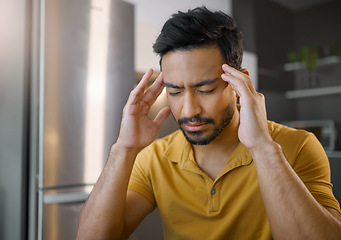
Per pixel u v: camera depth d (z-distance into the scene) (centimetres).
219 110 69
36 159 166
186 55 66
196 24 66
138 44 253
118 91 196
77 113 177
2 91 164
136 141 79
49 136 166
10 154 167
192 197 80
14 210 165
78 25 179
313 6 391
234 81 68
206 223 78
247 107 68
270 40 374
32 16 172
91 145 181
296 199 63
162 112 84
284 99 397
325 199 70
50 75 167
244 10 356
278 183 64
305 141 80
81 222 79
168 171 85
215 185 77
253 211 75
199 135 71
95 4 187
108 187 77
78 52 179
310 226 61
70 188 172
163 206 83
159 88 83
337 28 373
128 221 82
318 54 388
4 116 166
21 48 169
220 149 79
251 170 76
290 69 391
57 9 171
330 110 383
